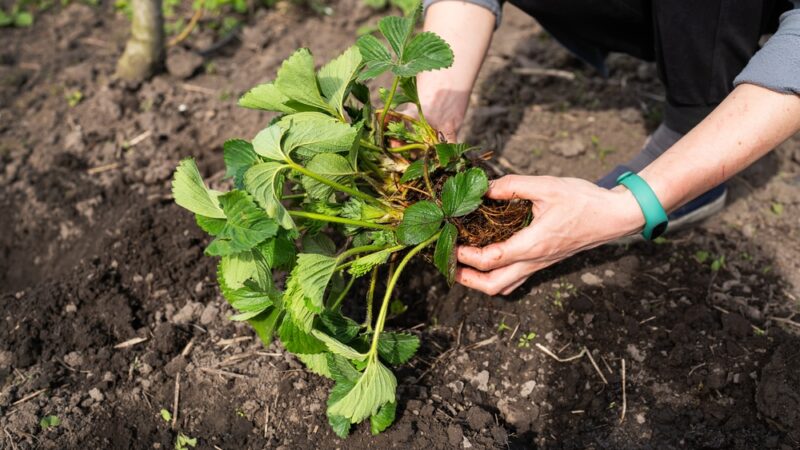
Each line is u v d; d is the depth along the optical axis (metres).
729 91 0.90
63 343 0.90
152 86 1.23
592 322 0.90
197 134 1.16
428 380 0.86
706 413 0.84
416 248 0.79
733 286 0.94
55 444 0.82
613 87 1.21
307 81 0.76
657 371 0.87
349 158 0.77
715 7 0.84
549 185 0.74
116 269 0.97
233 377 0.87
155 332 0.91
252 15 1.39
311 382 0.86
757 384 0.84
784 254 0.97
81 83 1.24
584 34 1.00
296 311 0.72
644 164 0.98
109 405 0.85
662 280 0.94
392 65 0.73
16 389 0.86
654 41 0.92
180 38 1.29
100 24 1.39
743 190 1.05
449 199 0.76
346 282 0.94
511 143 1.12
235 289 0.75
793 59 0.69
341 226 0.85
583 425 0.84
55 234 1.05
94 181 1.09
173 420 0.84
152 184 1.09
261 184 0.71
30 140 1.15
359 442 0.81
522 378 0.87
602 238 0.76
